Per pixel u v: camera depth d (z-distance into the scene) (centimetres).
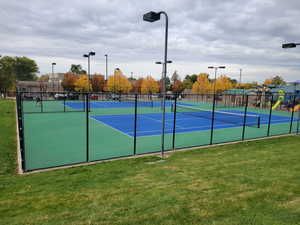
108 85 4756
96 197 415
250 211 364
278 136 1205
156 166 632
